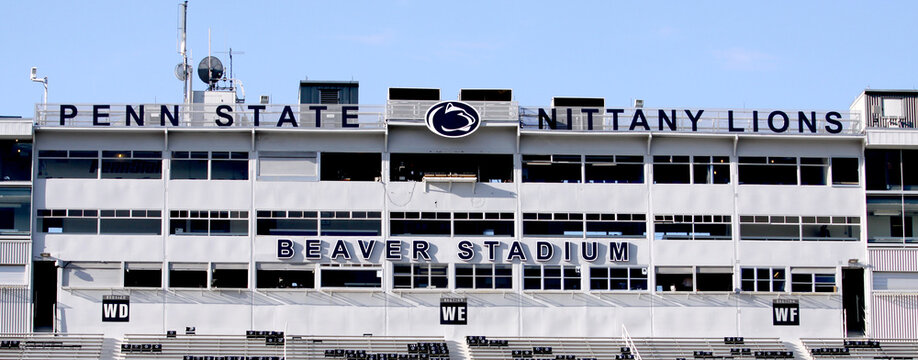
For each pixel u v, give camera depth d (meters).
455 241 84.00
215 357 80.19
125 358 80.12
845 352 84.31
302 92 93.38
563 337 83.69
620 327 84.12
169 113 83.62
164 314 82.44
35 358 80.06
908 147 86.25
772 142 86.25
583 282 84.38
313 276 83.44
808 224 86.12
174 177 83.62
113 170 83.56
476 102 84.50
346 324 83.00
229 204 83.56
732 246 85.44
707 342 84.31
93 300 82.44
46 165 83.38
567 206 84.81
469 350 82.06
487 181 85.00
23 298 82.12
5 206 82.88
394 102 84.12
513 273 84.12
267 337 82.00
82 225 83.19
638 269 84.88
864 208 86.19
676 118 85.38
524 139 85.00
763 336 84.94
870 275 85.94
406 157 85.00
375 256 83.62
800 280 85.75
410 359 80.62
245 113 83.88
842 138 86.00
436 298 83.56
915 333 85.88
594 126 85.25
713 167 85.94
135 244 83.06
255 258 83.25
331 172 84.50
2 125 82.38
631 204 85.19
